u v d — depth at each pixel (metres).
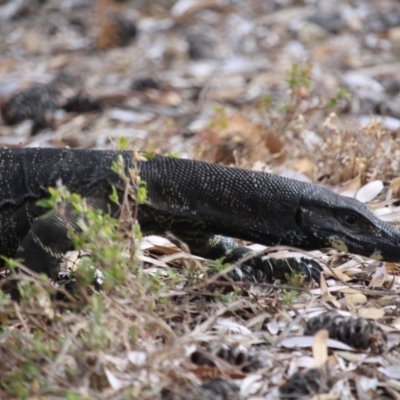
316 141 15.16
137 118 18.69
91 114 18.92
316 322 9.75
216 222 10.77
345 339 9.60
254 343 9.73
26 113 18.33
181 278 10.43
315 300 10.56
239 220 10.75
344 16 24.97
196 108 19.34
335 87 20.14
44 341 9.06
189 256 10.49
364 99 19.16
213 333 9.77
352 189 13.65
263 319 10.09
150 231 10.91
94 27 24.52
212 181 10.74
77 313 9.85
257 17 25.08
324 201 10.70
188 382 8.70
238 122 15.30
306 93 15.72
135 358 8.91
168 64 22.34
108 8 24.72
